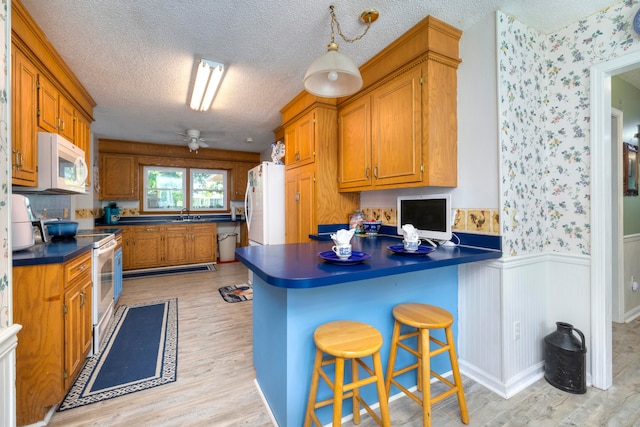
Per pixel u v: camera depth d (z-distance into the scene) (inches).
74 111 104.1
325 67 55.9
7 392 31.2
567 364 69.0
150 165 211.2
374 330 54.2
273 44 80.4
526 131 73.2
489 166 70.2
